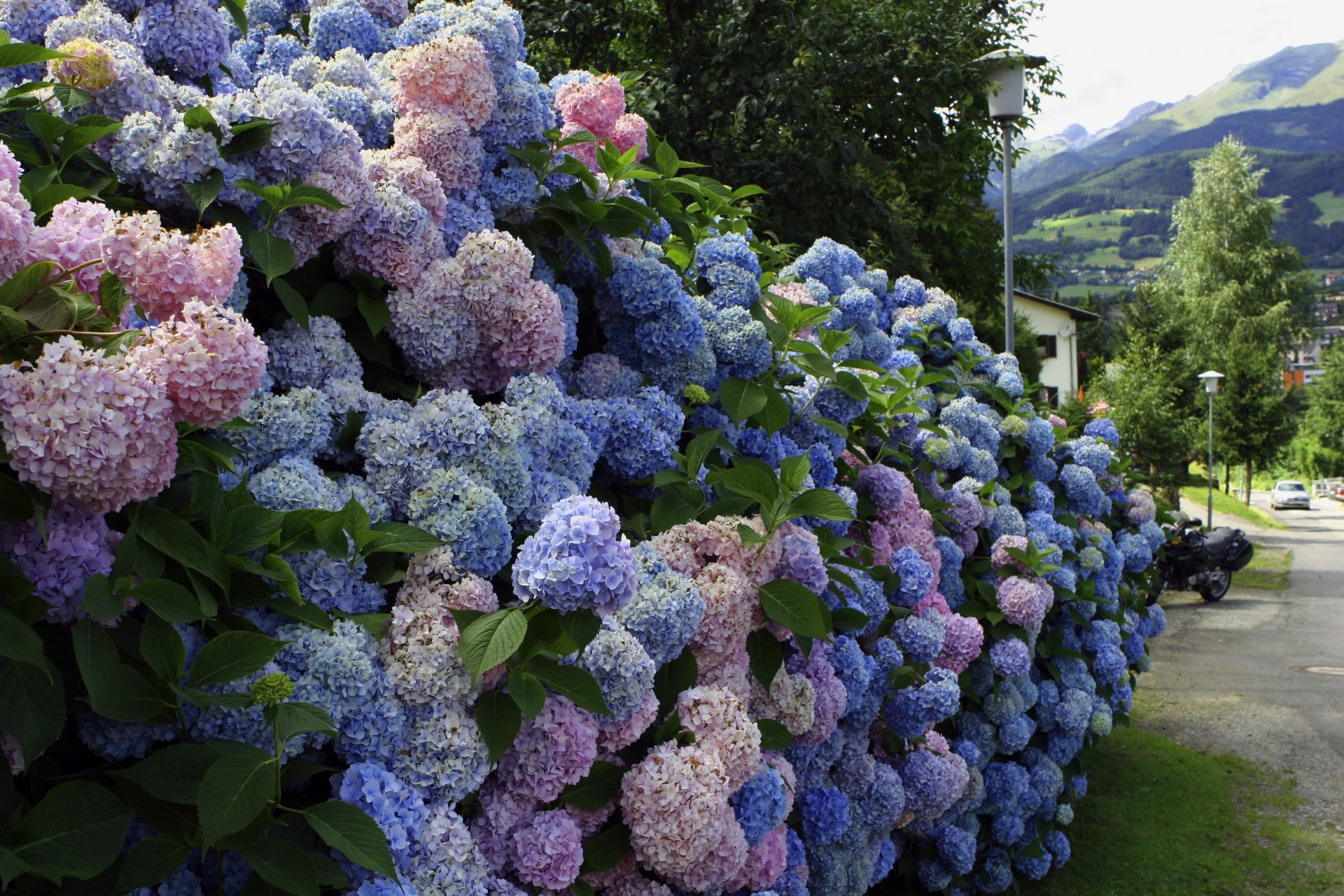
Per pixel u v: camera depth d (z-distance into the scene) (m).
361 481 1.72
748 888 2.12
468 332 1.99
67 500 1.15
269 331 1.84
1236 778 6.29
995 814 4.18
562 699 1.65
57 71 1.68
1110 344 57.72
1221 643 11.57
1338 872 4.77
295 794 1.48
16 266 1.18
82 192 1.47
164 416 1.13
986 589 4.03
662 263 2.50
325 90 2.12
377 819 1.34
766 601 2.09
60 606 1.19
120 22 1.93
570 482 1.95
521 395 1.92
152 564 1.28
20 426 1.04
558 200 2.30
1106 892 4.51
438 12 2.54
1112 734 7.12
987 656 4.00
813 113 9.33
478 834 1.61
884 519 3.29
